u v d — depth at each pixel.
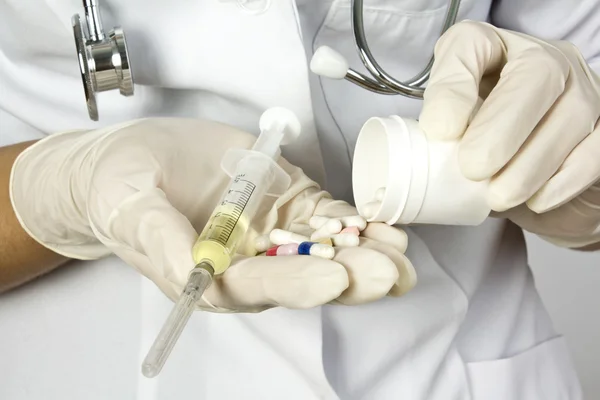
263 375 0.70
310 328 0.69
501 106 0.58
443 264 0.87
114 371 0.71
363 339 0.73
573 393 0.96
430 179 0.58
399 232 0.60
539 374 0.92
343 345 0.72
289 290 0.51
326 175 0.88
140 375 0.71
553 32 0.91
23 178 0.72
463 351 0.87
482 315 0.91
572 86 0.63
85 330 0.73
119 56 0.63
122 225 0.60
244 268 0.54
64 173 0.69
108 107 0.82
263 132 0.71
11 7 0.76
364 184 0.66
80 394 0.70
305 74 0.73
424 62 0.87
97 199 0.62
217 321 0.72
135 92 0.81
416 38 0.83
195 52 0.72
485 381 0.85
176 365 0.70
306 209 0.71
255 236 0.67
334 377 0.70
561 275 1.61
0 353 0.71
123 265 0.77
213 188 0.70
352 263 0.53
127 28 0.72
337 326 0.72
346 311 0.74
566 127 0.61
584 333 1.60
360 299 0.53
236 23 0.70
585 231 0.79
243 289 0.54
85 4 0.63
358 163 0.66
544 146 0.60
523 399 0.88
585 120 0.62
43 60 0.82
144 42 0.73
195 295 0.50
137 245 0.59
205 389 0.70
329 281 0.50
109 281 0.76
